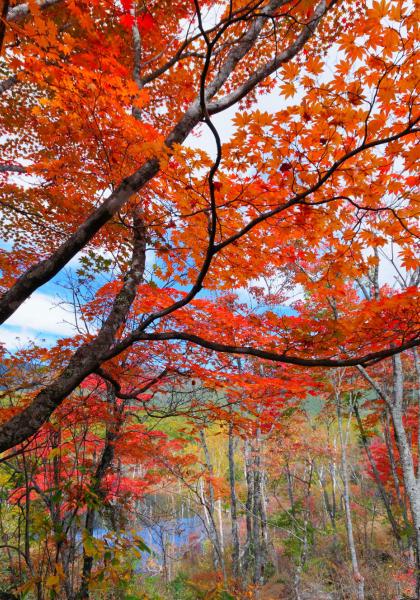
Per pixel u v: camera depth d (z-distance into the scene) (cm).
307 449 847
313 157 202
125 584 286
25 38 192
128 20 228
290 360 228
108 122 253
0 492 376
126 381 444
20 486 344
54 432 343
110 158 301
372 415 1148
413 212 220
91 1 227
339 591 904
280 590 948
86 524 414
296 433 859
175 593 744
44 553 299
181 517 1086
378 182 209
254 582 888
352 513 1394
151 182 271
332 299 543
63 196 414
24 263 578
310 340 248
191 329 385
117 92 218
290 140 193
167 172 219
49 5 302
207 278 332
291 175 212
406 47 163
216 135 175
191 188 221
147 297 344
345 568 985
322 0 301
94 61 205
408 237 237
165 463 616
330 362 227
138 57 409
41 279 224
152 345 389
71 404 360
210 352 411
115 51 213
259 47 505
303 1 183
